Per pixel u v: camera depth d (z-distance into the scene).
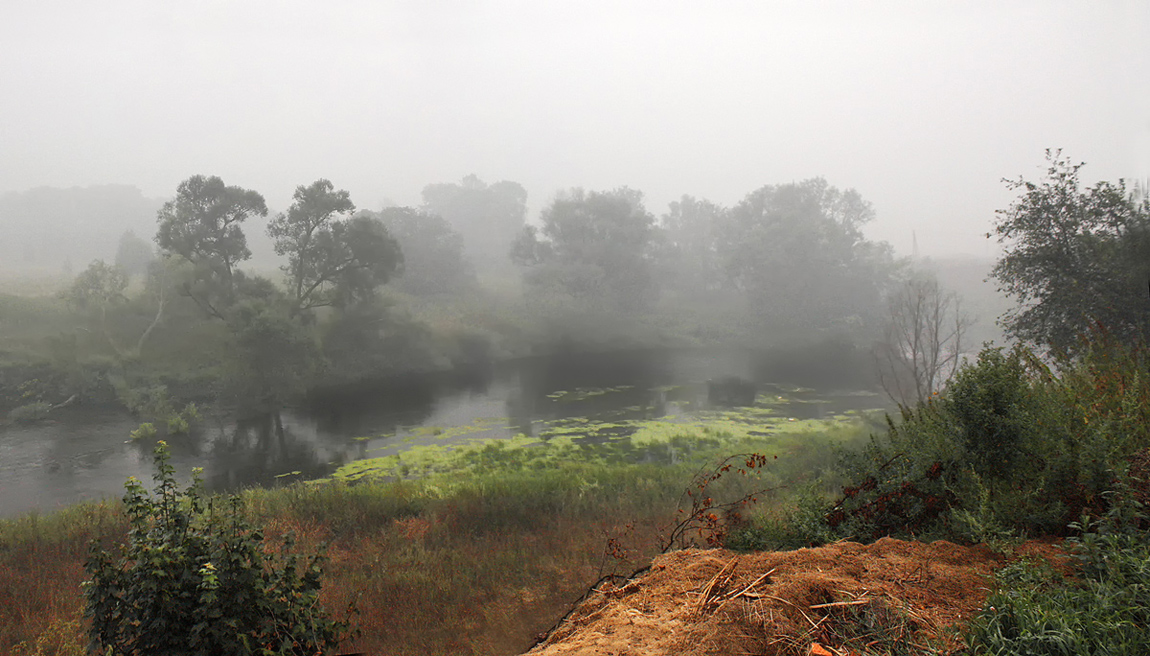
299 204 43.03
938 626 3.32
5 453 26.50
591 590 5.00
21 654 7.69
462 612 8.05
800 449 21.11
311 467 24.20
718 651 3.17
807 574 3.86
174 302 41.38
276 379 37.66
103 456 26.16
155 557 4.23
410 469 23.14
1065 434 5.41
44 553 12.03
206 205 40.78
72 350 36.69
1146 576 3.41
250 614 4.48
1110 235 14.89
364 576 9.76
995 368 5.94
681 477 16.89
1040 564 3.98
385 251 44.84
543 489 16.08
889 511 6.03
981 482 5.47
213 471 23.89
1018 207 16.23
